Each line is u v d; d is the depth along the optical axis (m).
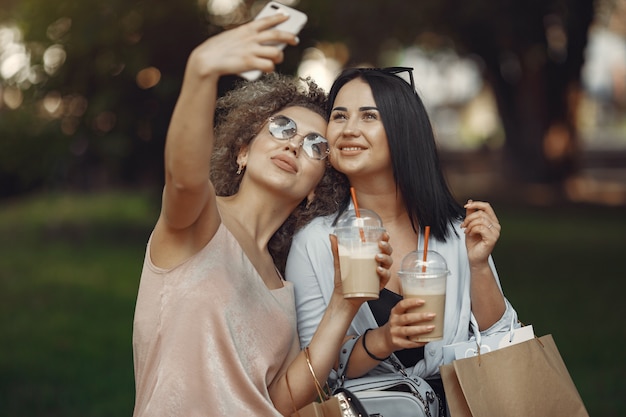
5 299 10.72
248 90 3.26
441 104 38.25
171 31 13.14
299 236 3.34
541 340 3.13
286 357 3.04
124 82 13.27
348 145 3.28
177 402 2.71
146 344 2.81
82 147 14.25
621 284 11.27
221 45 2.47
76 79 13.52
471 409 2.89
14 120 13.90
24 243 15.94
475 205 3.24
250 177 3.12
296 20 2.50
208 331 2.77
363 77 3.34
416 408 3.06
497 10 14.86
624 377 6.83
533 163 24.55
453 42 21.92
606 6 22.69
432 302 2.81
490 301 3.28
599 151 34.94
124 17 13.05
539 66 22.95
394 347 3.03
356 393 3.06
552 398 3.02
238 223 3.07
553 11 16.36
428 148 3.36
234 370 2.77
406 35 15.60
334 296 2.94
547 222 18.55
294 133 3.10
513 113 24.58
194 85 2.47
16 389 6.71
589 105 48.66
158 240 2.83
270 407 2.77
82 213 20.33
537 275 12.03
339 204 3.42
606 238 15.83
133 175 15.07
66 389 6.72
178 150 2.52
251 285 2.91
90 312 9.91
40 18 13.39
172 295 2.79
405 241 3.44
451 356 3.10
